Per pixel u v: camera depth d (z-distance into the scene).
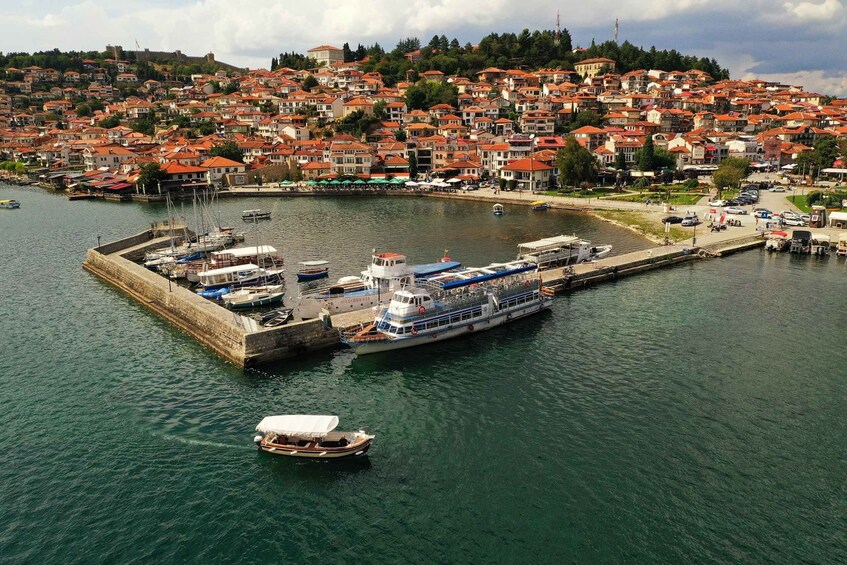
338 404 55.66
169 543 38.59
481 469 45.84
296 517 40.94
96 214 175.50
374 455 47.62
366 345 65.81
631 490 43.38
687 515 40.94
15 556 37.41
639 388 58.56
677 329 74.06
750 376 60.97
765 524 40.16
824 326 74.62
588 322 77.12
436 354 67.38
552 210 173.38
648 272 101.62
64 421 52.56
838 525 40.06
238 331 65.44
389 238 133.38
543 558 37.31
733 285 92.75
